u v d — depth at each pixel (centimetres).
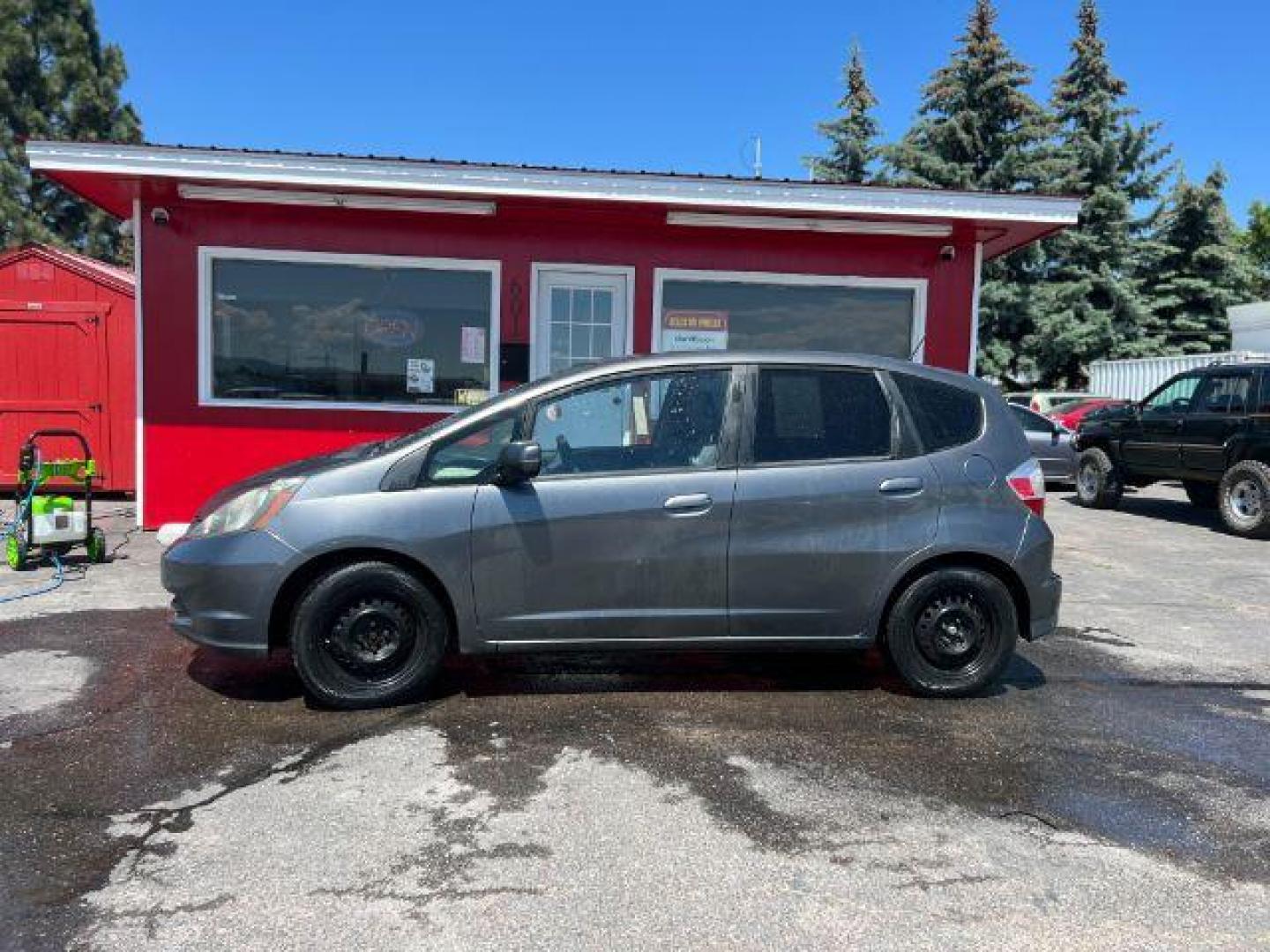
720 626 467
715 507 460
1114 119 2856
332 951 269
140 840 330
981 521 480
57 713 449
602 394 470
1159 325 2875
